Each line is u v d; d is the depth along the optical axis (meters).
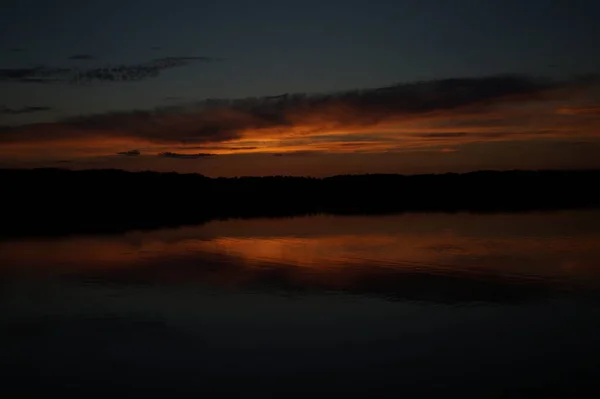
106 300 13.95
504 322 11.96
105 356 10.20
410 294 14.28
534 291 14.56
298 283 15.59
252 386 8.90
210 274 16.92
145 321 12.21
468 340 10.87
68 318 12.48
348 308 13.07
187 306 13.32
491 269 17.38
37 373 9.49
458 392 8.62
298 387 8.85
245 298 14.02
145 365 9.77
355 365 9.67
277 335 11.20
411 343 10.71
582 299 13.78
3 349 10.58
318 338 11.02
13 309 13.20
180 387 8.90
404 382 8.99
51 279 16.39
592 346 10.52
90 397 8.60
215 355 10.18
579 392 8.59
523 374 9.26
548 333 11.25
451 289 14.81
